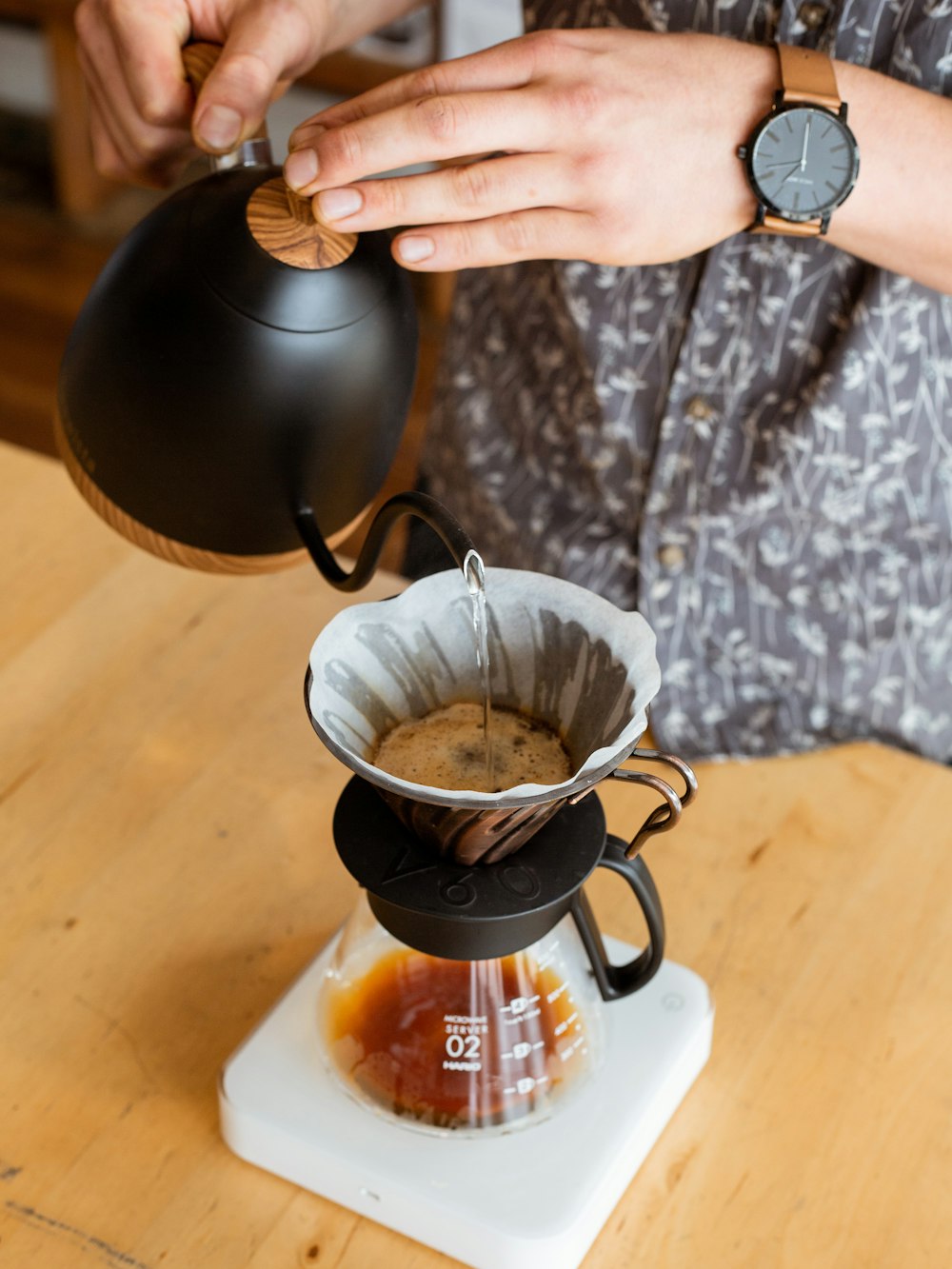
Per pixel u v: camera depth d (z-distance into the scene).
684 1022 0.61
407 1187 0.56
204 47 0.66
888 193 0.66
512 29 1.86
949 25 0.71
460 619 0.54
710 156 0.63
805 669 0.87
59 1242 0.57
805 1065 0.63
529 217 0.62
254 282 0.55
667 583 0.87
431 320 2.10
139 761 0.74
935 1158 0.60
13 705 0.76
